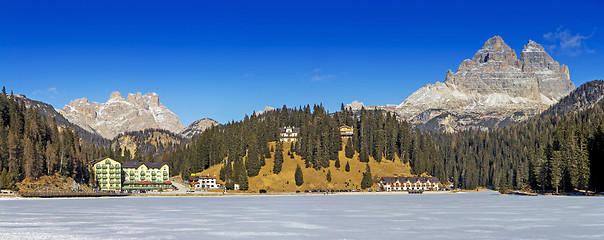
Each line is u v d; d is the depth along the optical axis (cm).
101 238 8038
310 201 19625
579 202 16388
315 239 7981
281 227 9512
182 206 15700
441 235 8356
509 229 9038
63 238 8050
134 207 15075
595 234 8344
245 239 8000
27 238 8044
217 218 11256
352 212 13088
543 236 8162
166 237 8175
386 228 9325
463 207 14938
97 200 19988
